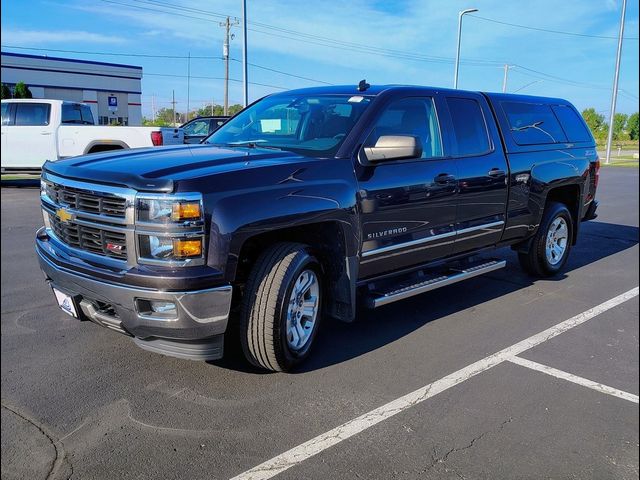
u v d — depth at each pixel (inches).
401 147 166.1
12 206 449.4
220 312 135.6
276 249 151.7
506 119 239.0
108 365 161.3
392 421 136.8
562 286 263.7
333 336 191.6
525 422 138.6
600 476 118.3
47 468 114.3
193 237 130.4
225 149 174.1
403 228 185.0
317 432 130.9
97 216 139.1
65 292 150.1
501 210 229.8
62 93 1724.9
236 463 118.1
